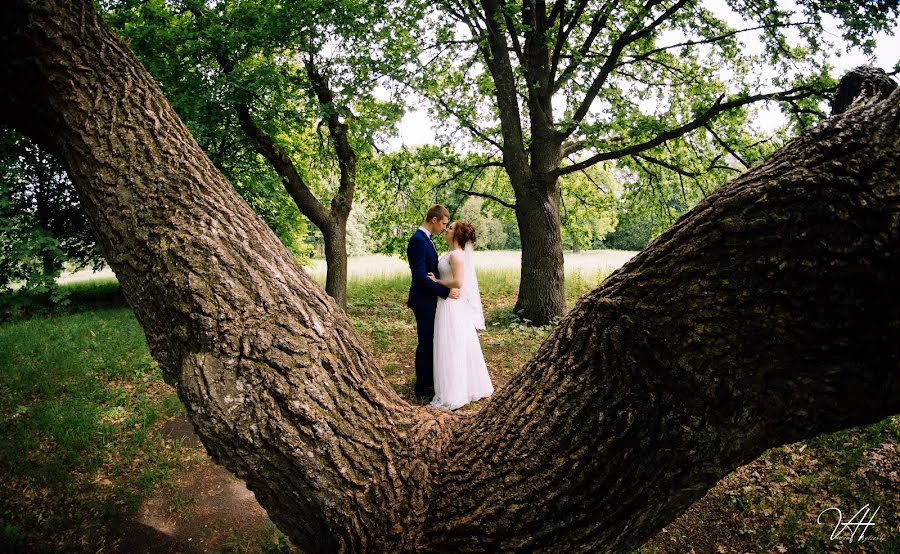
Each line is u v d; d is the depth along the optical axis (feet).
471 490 4.97
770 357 3.46
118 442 13.97
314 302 5.22
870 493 10.09
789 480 10.88
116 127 4.76
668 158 32.04
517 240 134.00
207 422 4.46
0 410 15.62
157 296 4.67
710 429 3.86
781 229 3.28
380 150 30.99
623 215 37.68
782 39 23.99
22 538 10.06
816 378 3.38
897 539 8.92
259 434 4.49
